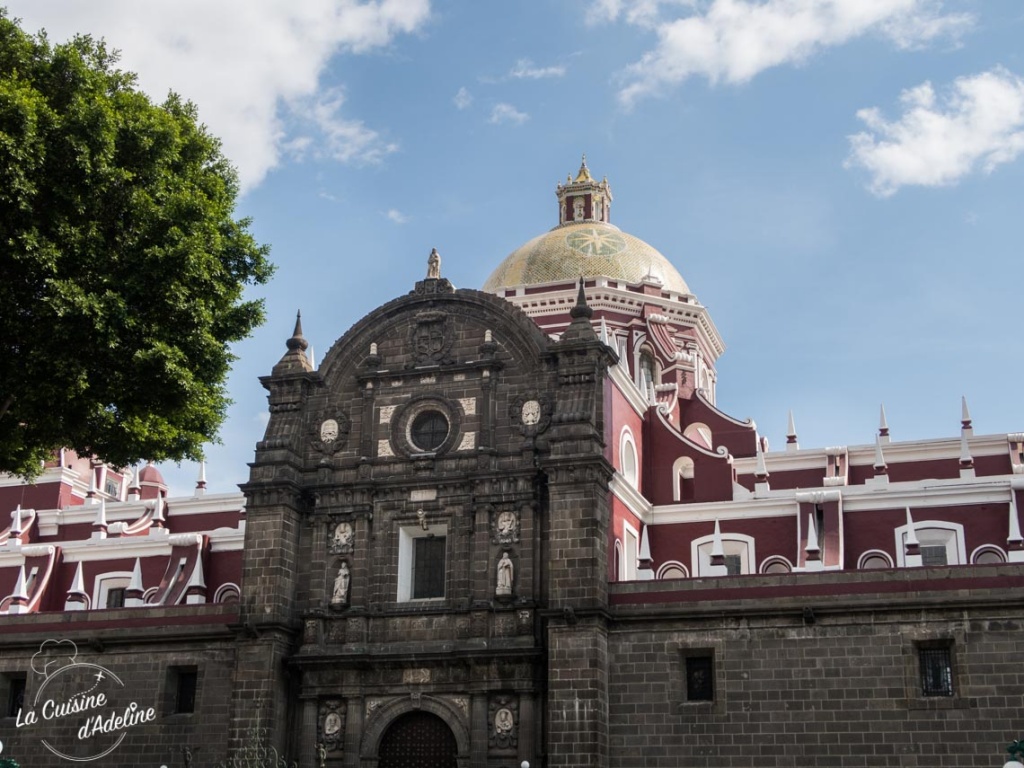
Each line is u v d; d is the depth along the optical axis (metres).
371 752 49.50
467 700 49.09
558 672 47.09
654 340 75.62
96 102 39.47
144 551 68.31
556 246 81.19
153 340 39.94
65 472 80.38
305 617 51.88
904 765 44.00
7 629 56.03
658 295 78.38
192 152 44.62
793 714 45.56
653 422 62.75
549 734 46.47
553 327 76.38
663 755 46.47
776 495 59.66
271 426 55.22
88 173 39.03
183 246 40.28
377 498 53.31
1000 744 43.22
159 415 43.03
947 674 44.88
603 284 76.94
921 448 64.62
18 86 39.12
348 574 52.44
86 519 76.06
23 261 37.88
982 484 56.28
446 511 52.19
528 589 49.72
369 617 51.44
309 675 50.84
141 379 40.69
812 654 46.00
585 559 48.22
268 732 49.81
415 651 49.78
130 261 40.12
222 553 66.06
